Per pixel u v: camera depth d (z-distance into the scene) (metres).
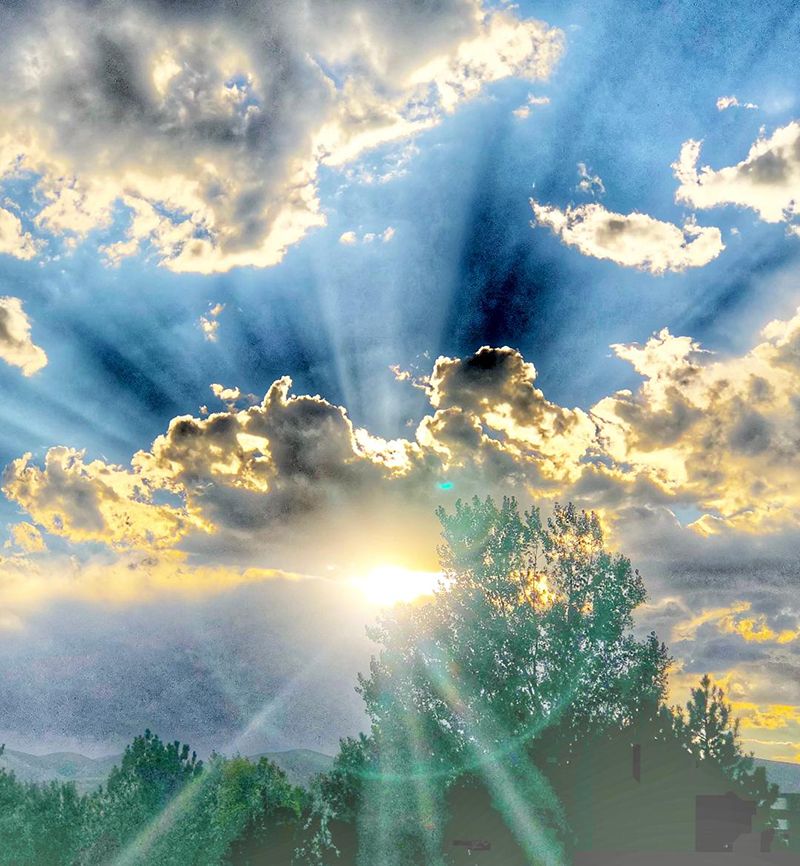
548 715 42.66
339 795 44.94
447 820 42.78
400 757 43.81
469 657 44.41
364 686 45.47
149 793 74.19
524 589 45.62
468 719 43.66
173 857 72.06
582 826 41.09
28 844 75.44
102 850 73.12
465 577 45.94
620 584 44.84
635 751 41.06
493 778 42.19
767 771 40.12
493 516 46.25
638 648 43.75
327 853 44.84
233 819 72.56
